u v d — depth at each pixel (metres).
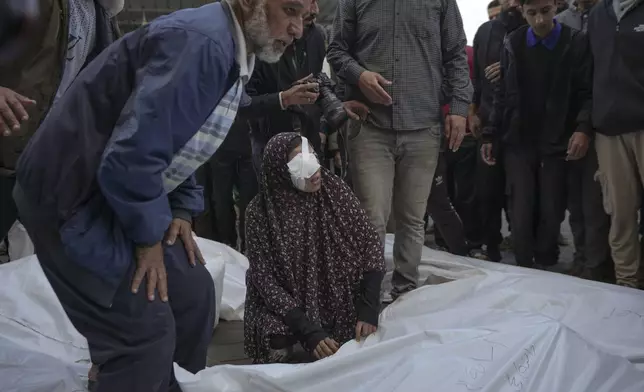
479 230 3.92
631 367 1.72
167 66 1.23
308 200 2.26
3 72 1.70
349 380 1.67
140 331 1.37
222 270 2.60
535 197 3.33
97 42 1.98
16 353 1.92
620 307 2.19
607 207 2.86
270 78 2.86
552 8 2.99
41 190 1.30
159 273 1.37
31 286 2.30
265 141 2.90
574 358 1.69
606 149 2.80
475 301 2.30
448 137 2.71
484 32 3.60
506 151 3.32
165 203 1.29
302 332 2.12
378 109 2.58
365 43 2.61
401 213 2.77
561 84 3.08
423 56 2.58
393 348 1.76
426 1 2.54
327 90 2.56
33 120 1.75
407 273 2.80
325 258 2.27
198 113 1.28
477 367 1.64
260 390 1.66
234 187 4.09
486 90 3.53
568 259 3.73
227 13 1.34
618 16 2.68
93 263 1.29
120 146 1.20
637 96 2.63
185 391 1.63
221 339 2.60
